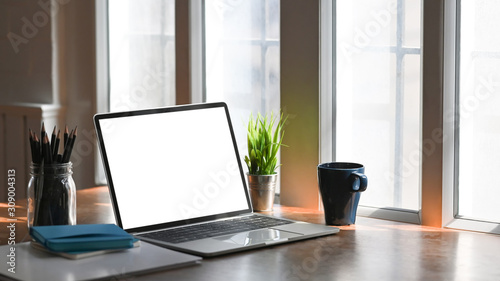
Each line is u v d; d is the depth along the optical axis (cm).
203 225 143
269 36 186
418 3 154
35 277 105
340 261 117
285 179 172
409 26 156
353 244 130
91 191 192
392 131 161
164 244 127
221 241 128
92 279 104
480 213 148
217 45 199
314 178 166
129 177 140
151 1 226
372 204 167
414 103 157
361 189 143
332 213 146
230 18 195
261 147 163
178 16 196
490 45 143
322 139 166
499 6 141
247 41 192
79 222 152
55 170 132
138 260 114
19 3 264
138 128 144
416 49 155
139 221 138
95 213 162
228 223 144
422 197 149
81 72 251
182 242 128
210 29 199
